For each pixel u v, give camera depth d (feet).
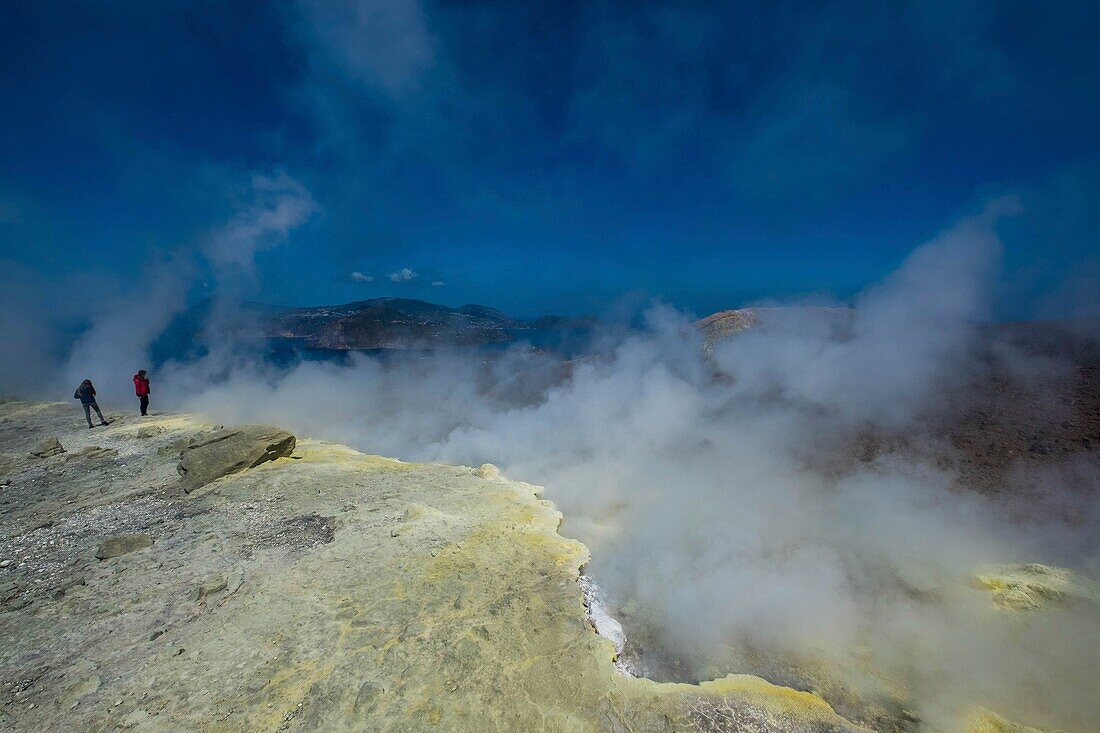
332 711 16.70
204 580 24.79
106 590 24.18
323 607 22.31
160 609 22.52
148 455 46.75
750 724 16.08
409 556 26.58
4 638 20.77
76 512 34.06
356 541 28.30
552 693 17.43
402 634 20.40
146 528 31.17
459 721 16.31
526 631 20.58
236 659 19.15
